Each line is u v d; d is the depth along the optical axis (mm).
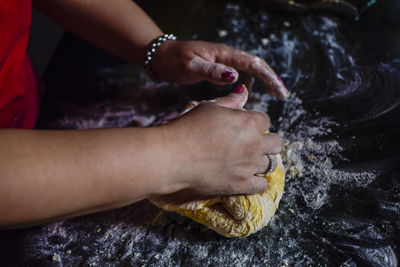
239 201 532
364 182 631
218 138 470
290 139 739
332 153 691
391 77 807
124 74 1006
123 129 463
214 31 1084
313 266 540
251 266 557
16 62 647
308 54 945
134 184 443
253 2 1116
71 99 958
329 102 798
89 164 420
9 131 427
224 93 885
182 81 846
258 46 1004
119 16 801
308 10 1053
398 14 960
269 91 802
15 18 598
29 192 401
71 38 1127
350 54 909
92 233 644
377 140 689
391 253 533
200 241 602
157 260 586
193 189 514
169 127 475
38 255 623
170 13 1180
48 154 415
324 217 597
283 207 624
